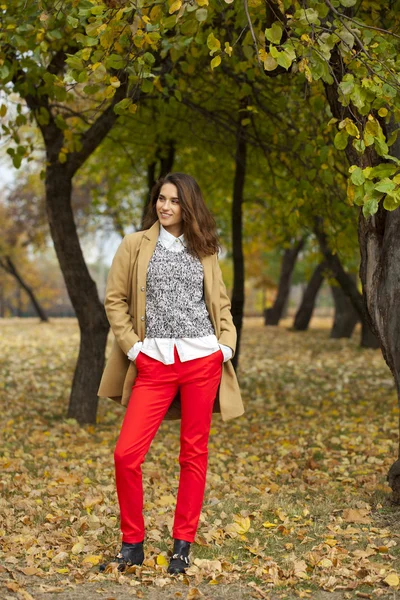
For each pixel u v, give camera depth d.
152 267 3.47
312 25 3.64
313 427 7.63
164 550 3.78
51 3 4.78
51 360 13.58
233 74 7.07
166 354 3.38
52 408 8.72
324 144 6.09
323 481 5.30
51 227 7.70
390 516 4.36
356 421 7.90
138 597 3.12
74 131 8.30
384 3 5.11
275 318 25.02
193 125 9.13
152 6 4.04
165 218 3.52
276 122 7.59
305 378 11.67
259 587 3.24
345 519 4.33
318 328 24.58
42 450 6.41
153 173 10.51
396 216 4.38
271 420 8.24
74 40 6.27
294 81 6.59
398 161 3.47
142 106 8.01
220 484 5.26
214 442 7.00
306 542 3.90
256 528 4.20
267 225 11.59
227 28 6.13
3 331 21.19
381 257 4.46
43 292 41.88
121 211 17.16
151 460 6.12
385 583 3.27
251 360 14.08
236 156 8.98
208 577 3.38
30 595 3.11
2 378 11.16
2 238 26.97
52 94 6.18
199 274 3.50
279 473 5.63
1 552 3.67
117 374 3.55
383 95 3.73
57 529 4.12
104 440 6.89
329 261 11.30
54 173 7.56
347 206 6.85
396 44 4.55
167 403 3.45
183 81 6.81
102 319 7.93
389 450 6.34
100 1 3.88
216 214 14.54
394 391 10.08
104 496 4.88
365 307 4.62
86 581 3.32
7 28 5.20
